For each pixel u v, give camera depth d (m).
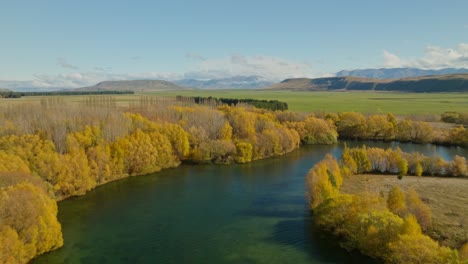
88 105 152.88
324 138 182.75
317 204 82.31
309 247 69.00
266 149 150.25
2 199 61.78
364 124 195.88
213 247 69.56
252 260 64.44
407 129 186.38
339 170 105.00
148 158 124.94
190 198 98.19
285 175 121.81
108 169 112.00
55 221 68.56
